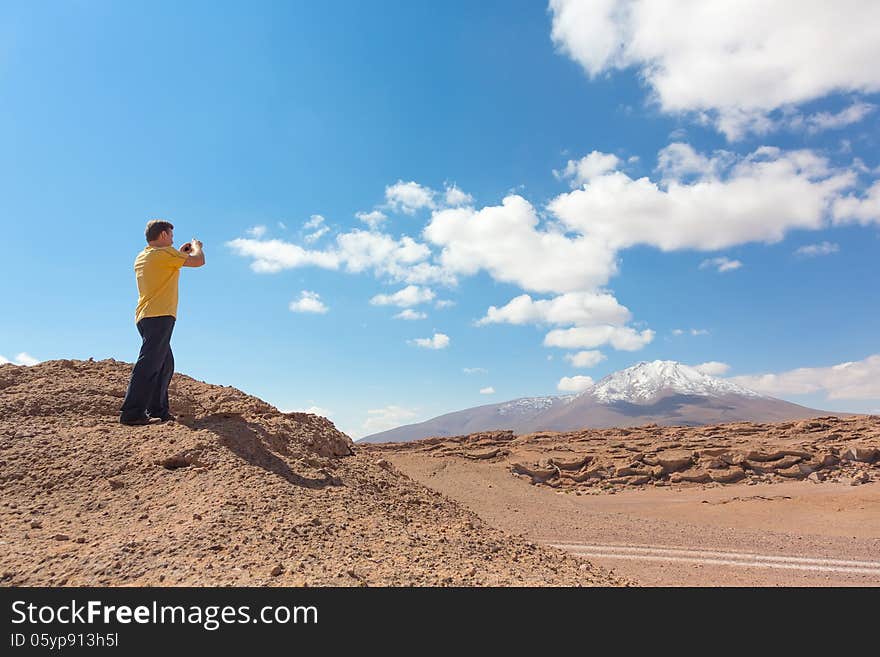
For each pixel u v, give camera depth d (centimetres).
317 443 1024
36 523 614
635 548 2080
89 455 798
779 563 1848
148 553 543
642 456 5184
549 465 5172
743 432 6016
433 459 4641
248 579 506
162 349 934
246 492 708
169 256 926
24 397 955
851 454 4522
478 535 840
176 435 867
